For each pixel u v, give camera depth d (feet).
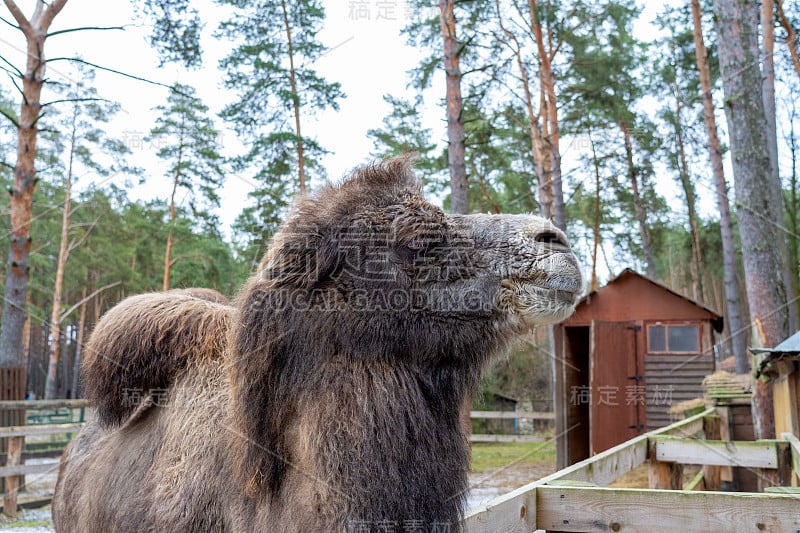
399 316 8.42
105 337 11.17
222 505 8.95
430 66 55.36
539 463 49.11
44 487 38.47
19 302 40.01
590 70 64.28
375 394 8.16
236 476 8.71
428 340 8.48
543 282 8.57
